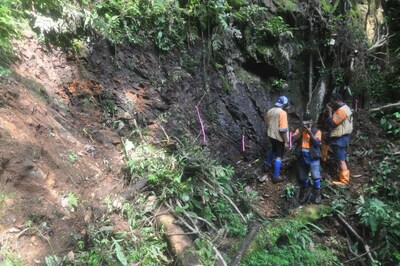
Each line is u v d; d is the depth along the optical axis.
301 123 7.30
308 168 6.52
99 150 4.66
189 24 6.75
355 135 7.96
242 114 7.07
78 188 3.97
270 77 7.72
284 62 7.74
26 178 3.48
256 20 7.62
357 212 6.14
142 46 6.12
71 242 3.50
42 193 3.56
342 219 6.13
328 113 7.34
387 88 8.84
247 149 6.96
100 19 5.48
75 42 5.24
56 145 4.09
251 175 6.68
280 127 6.44
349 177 7.18
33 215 3.36
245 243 4.67
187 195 4.61
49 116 4.29
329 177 7.18
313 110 7.66
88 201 3.94
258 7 7.45
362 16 9.49
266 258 4.72
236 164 6.66
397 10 9.92
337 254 5.81
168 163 4.87
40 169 3.63
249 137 7.09
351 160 7.53
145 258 3.74
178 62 6.55
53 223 3.48
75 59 5.21
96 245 3.56
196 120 6.36
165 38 6.40
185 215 4.47
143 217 4.17
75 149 4.34
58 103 4.71
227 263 4.28
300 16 8.09
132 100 5.64
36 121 3.98
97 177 4.27
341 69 8.24
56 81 4.89
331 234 6.05
